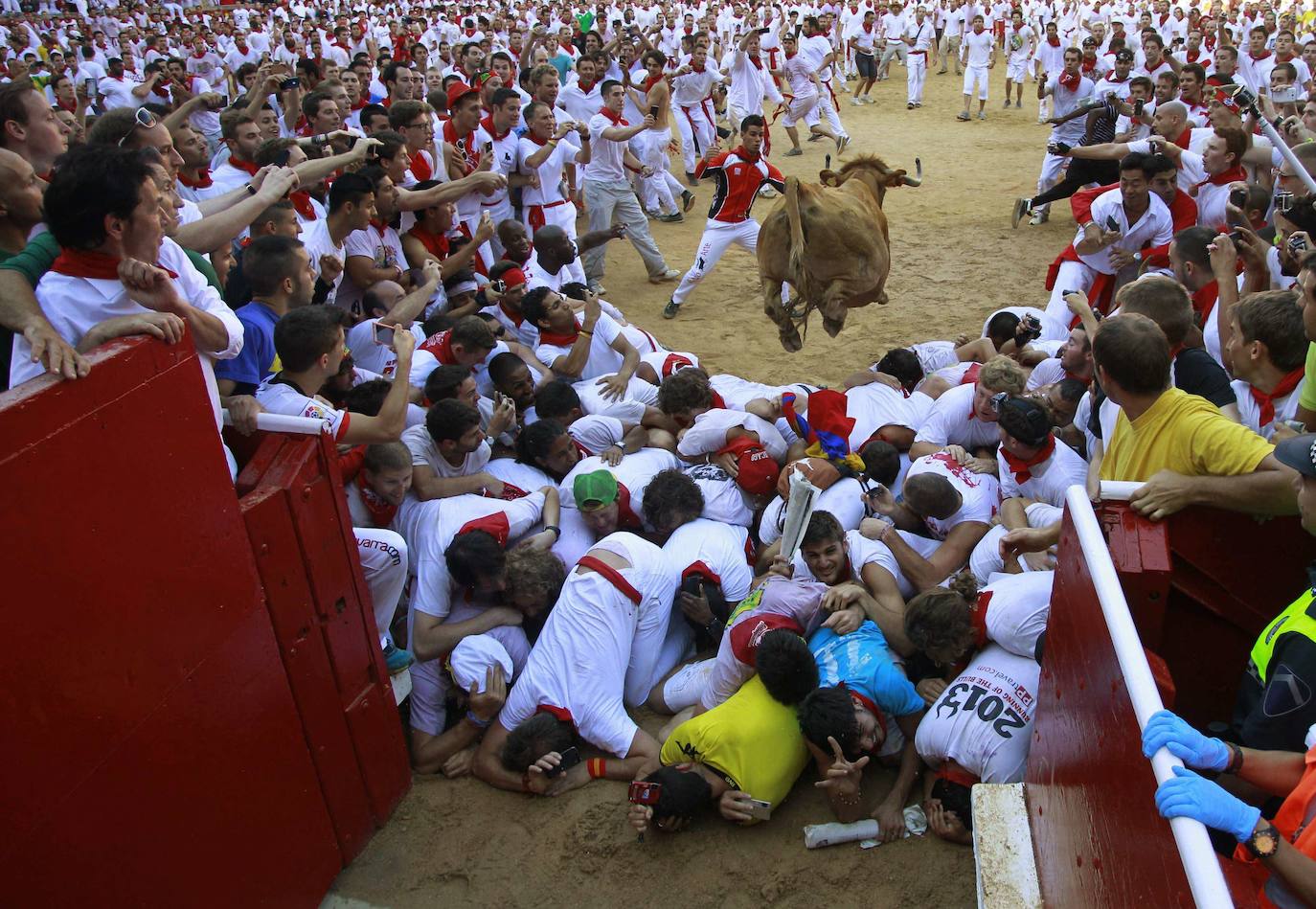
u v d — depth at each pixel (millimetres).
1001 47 31219
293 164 6996
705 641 5297
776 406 6367
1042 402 5293
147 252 3447
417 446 5617
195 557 3301
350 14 33188
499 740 4633
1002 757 3982
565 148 10625
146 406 3072
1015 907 3320
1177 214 7766
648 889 4059
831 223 5922
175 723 3229
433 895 4109
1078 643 3037
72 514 2816
